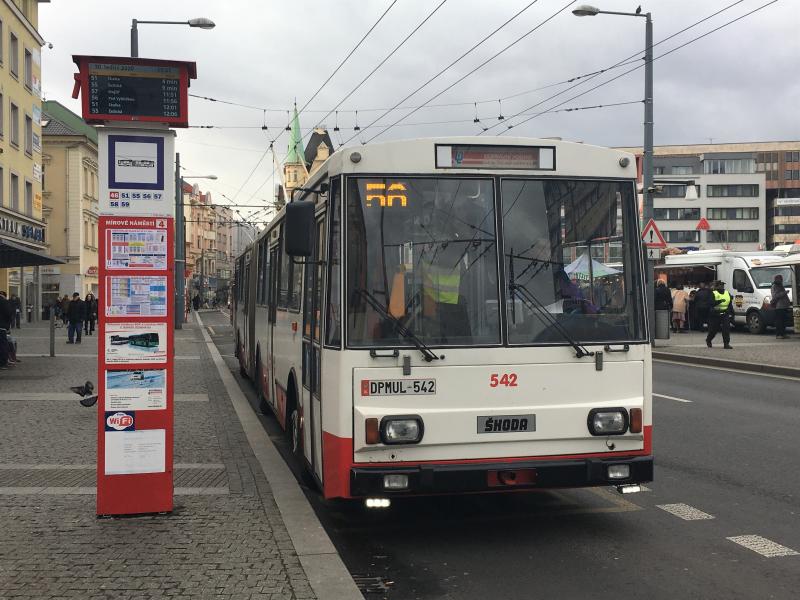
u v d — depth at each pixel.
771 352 19.61
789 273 27.81
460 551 5.49
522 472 5.44
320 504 6.77
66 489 6.73
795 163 117.00
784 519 6.16
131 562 4.88
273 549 5.13
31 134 42.12
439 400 5.42
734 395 12.99
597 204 5.83
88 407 11.49
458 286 5.55
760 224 112.81
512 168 5.72
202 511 6.03
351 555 5.44
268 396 10.66
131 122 5.79
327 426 5.57
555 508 6.57
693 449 8.76
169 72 5.83
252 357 13.52
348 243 5.48
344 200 5.52
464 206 5.63
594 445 5.62
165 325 5.90
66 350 23.06
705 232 104.94
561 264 5.71
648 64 21.58
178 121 5.84
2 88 37.44
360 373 5.35
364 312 5.42
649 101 21.66
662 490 7.07
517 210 5.70
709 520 6.15
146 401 5.89
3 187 37.75
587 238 5.78
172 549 5.13
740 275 29.17
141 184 5.84
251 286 13.92
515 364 5.53
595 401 5.65
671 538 5.71
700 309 21.69
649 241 21.56
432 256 5.55
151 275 5.87
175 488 6.79
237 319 17.64
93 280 55.47
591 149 5.86
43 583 4.54
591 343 5.65
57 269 51.66
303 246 5.55
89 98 5.71
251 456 8.35
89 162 54.16
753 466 7.94
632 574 4.98
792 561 5.20
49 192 51.75
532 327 5.59
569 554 5.39
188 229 111.38
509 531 5.95
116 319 5.85
